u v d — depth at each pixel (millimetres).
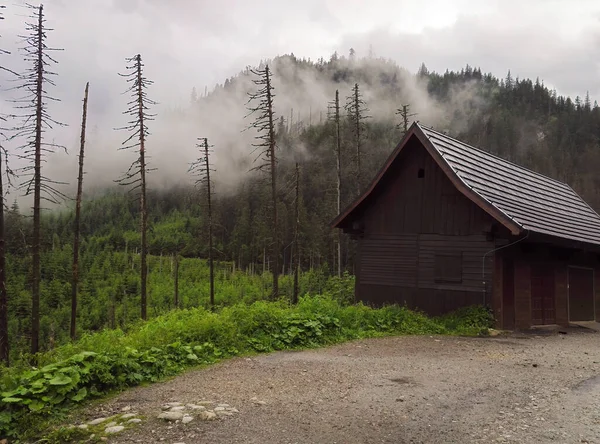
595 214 24969
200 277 75938
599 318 20406
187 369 8977
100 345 8805
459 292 16453
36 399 6469
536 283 17531
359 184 40188
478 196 15234
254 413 6430
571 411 6668
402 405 6875
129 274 75250
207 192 42531
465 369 9336
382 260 18609
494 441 5551
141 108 31141
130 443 5406
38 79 24719
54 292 61062
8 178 19141
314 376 8555
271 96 32562
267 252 76500
